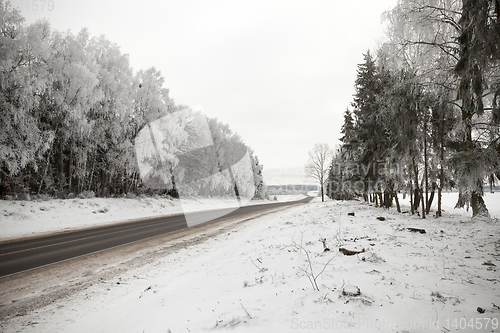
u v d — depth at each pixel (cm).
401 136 1151
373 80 1688
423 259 514
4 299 472
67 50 1834
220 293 398
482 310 288
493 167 726
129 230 1254
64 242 968
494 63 613
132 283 555
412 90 1082
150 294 459
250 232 1139
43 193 1791
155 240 1021
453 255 544
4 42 1417
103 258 757
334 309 297
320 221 1065
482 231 761
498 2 580
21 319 389
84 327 349
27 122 1518
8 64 1388
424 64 1047
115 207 1820
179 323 301
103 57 2234
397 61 1139
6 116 1424
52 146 1794
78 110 1756
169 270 645
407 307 303
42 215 1373
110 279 581
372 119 1709
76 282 562
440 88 1030
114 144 2156
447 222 1009
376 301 320
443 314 285
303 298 334
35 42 1499
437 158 1269
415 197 1562
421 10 970
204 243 966
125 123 2080
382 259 503
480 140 987
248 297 360
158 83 2369
